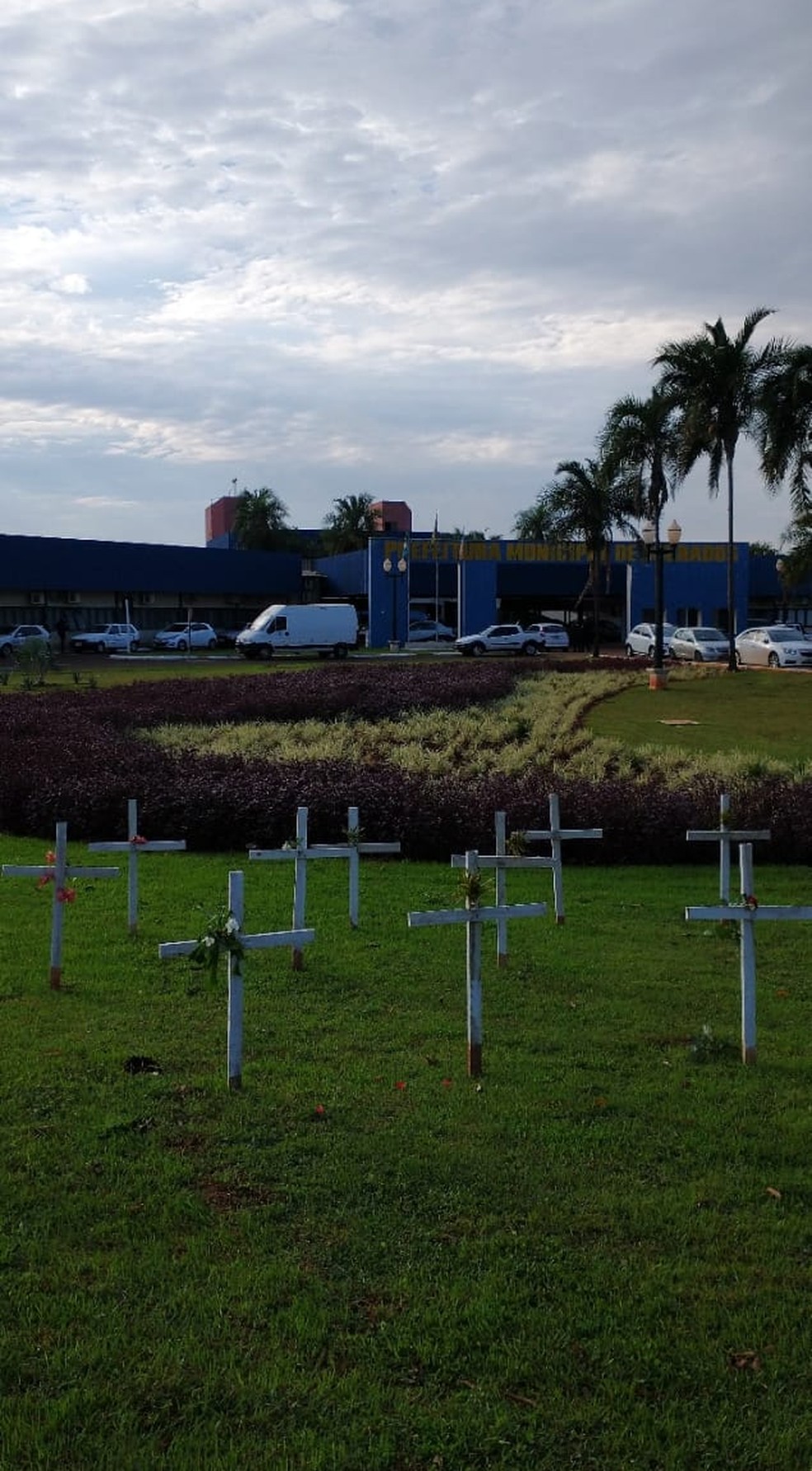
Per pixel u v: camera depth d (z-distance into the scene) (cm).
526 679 3553
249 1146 501
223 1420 334
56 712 2273
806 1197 464
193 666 4653
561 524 4644
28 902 989
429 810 1230
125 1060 600
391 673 3588
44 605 6644
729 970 789
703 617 6762
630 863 1222
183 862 1192
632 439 3853
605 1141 510
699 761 1773
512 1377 353
